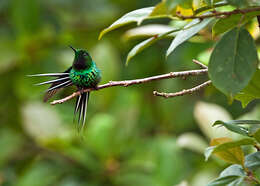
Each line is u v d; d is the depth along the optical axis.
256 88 4.20
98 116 10.79
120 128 10.52
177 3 3.53
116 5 12.55
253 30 6.35
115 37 12.52
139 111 10.96
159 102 11.84
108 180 10.33
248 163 4.62
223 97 12.04
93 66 6.07
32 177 10.35
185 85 11.84
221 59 3.71
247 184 4.43
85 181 10.29
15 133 11.62
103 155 10.34
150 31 7.46
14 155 11.30
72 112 11.36
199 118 9.30
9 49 11.47
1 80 11.93
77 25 12.38
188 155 10.73
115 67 11.13
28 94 11.34
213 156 9.74
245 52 3.69
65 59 11.66
